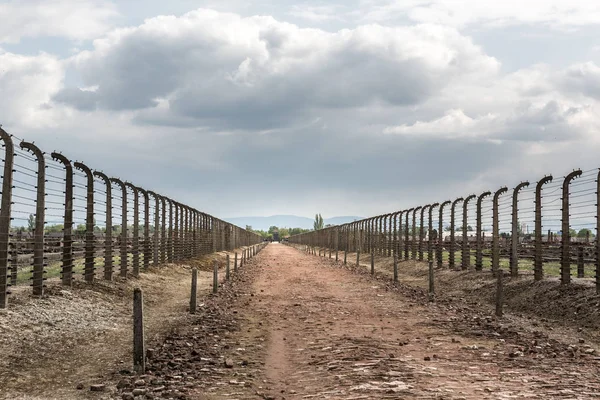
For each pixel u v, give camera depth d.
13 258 15.01
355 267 38.50
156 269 27.50
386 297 20.38
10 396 7.97
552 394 7.46
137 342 9.16
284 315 15.91
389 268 36.69
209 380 8.66
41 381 8.80
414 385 7.95
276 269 37.19
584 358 10.17
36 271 14.97
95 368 9.70
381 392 7.57
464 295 21.62
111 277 20.50
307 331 13.21
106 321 14.13
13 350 10.34
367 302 18.92
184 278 27.50
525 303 17.92
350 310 16.88
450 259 29.75
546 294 17.73
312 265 42.00
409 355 10.27
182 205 35.09
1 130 13.41
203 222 46.03
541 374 8.73
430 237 33.31
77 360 10.24
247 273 33.41
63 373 9.34
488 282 22.38
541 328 14.08
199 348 11.13
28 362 9.81
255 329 13.59
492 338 12.21
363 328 13.54
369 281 27.19
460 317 15.34
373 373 8.68
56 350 10.80
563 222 18.02
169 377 8.75
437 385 7.96
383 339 11.99
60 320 13.18
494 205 24.56
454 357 10.09
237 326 13.98
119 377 8.98
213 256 48.28
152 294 20.25
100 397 7.85
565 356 10.32
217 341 11.95
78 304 15.20
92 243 19.14
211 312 16.42
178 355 10.45
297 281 27.44
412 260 37.09
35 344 10.96
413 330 13.23
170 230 32.34
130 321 14.63
